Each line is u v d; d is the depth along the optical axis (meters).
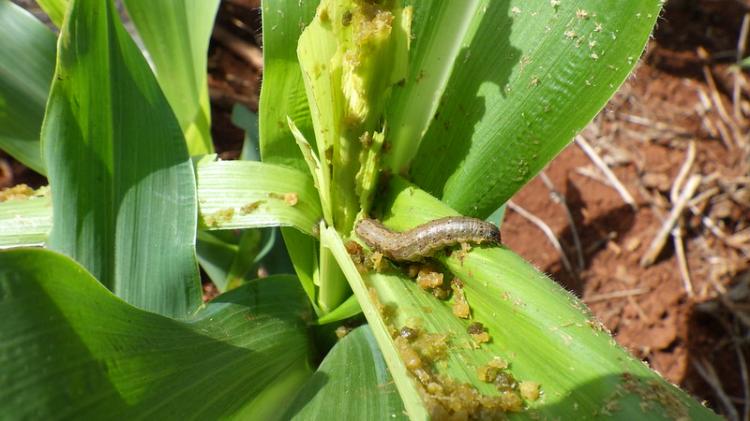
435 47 0.18
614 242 0.31
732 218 0.32
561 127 0.18
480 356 0.16
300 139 0.17
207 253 0.24
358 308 0.19
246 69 0.34
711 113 0.35
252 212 0.18
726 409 0.28
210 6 0.21
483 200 0.19
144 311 0.15
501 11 0.18
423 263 0.18
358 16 0.16
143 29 0.21
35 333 0.13
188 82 0.22
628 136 0.34
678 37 0.38
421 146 0.19
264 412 0.17
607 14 0.17
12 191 0.20
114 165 0.18
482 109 0.18
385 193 0.19
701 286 0.30
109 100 0.17
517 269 0.17
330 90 0.16
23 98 0.21
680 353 0.29
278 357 0.18
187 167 0.18
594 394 0.15
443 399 0.15
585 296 0.30
